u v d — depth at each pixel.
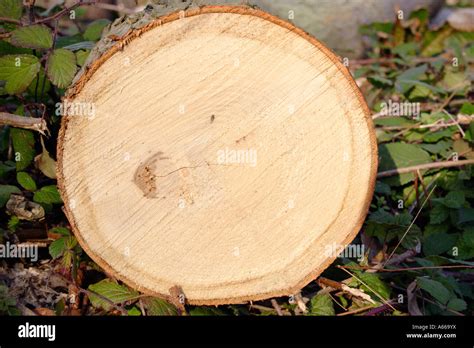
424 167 2.90
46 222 2.46
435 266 2.45
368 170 2.09
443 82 3.69
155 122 2.01
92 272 2.39
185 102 2.00
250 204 2.08
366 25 4.20
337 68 2.01
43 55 2.46
